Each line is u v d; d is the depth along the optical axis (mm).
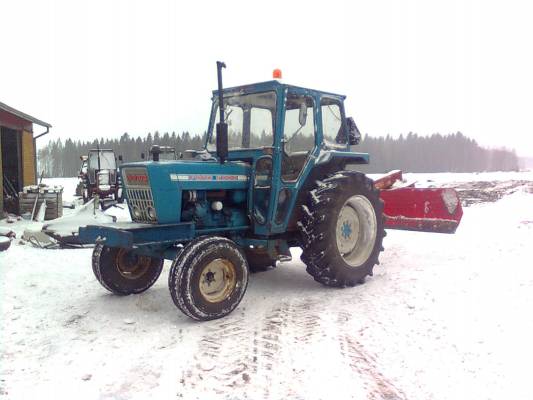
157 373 3346
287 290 5395
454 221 6582
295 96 5336
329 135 5863
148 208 4691
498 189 17641
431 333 3807
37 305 4914
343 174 5594
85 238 4695
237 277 4602
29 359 3605
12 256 7164
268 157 5105
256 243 5203
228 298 4512
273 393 3025
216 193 5117
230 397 2994
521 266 5500
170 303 4992
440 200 6613
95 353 3703
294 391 3037
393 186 7254
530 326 3715
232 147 5578
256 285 5648
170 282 4273
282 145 5113
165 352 3711
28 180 14242
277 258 5250
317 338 3881
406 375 3176
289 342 3830
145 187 4641
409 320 4145
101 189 17406
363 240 5770
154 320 4453
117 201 15992
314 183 5555
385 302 4719
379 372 3240
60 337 4039
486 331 3715
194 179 4781
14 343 3912
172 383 3195
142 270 5426
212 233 5023
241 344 3828
